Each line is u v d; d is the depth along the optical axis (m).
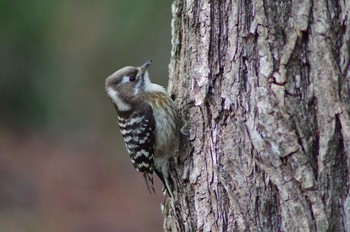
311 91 9.81
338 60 9.73
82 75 31.86
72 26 31.36
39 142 31.48
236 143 10.40
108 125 31.78
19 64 32.31
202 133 11.02
